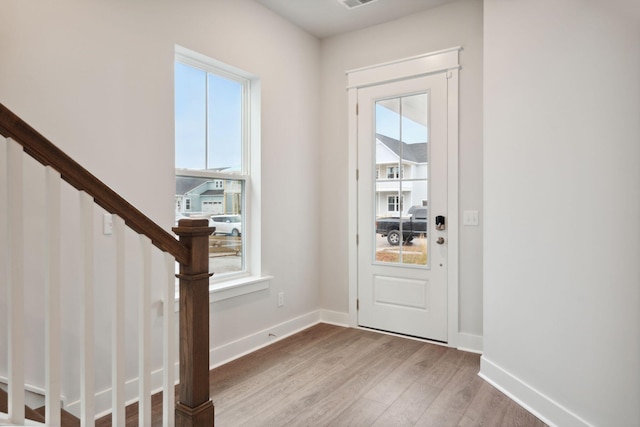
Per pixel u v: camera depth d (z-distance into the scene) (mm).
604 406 1781
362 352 3076
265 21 3234
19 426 1117
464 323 3168
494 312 2541
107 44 2168
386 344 3250
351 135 3688
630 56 1651
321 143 3881
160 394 2389
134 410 2197
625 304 1690
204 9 2717
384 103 3535
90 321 1277
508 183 2402
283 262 3459
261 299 3232
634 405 1656
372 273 3617
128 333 2266
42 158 1161
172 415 1551
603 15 1773
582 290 1895
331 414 2174
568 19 1967
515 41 2338
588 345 1860
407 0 3137
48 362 1180
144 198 2344
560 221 2023
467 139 3141
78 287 2047
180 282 1633
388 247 3539
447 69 3197
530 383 2223
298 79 3600
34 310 1889
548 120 2098
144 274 1443
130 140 2273
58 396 1199
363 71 3600
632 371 1665
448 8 3205
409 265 3420
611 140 1747
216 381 2572
